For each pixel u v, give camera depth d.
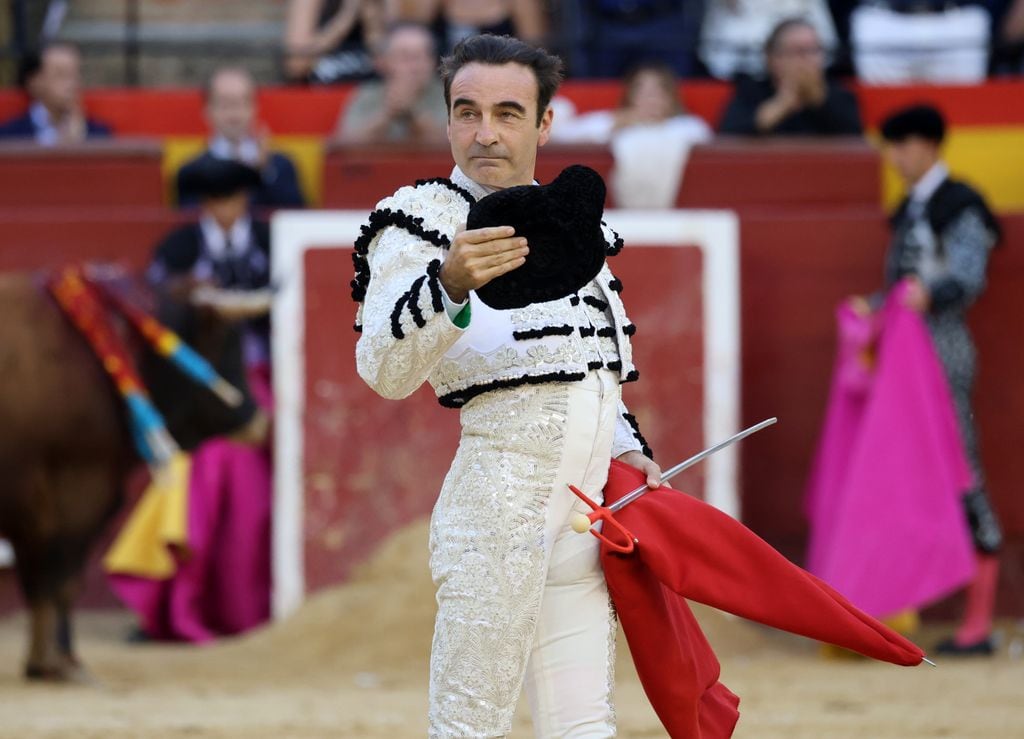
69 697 18.36
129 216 24.62
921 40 28.86
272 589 23.41
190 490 22.98
